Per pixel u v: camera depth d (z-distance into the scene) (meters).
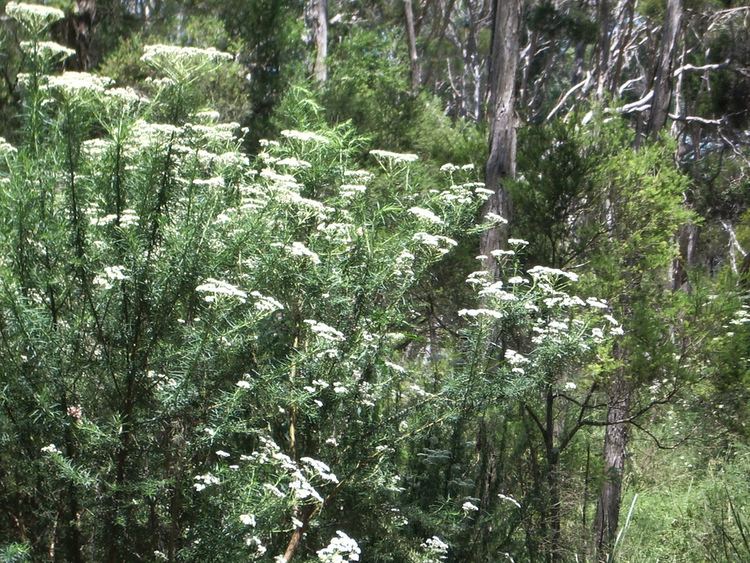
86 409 4.36
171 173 4.48
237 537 4.25
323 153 5.57
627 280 8.30
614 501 8.47
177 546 4.51
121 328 4.37
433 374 6.37
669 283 9.66
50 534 4.42
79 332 4.32
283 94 11.82
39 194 4.24
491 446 6.78
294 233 5.07
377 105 12.77
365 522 5.43
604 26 20.08
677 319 7.96
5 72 7.23
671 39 12.30
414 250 5.18
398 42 20.19
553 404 8.08
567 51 29.78
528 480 7.00
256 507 4.17
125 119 4.36
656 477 9.55
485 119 11.88
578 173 8.31
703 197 18.30
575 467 7.80
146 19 12.80
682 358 7.78
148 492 4.16
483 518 6.12
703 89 19.92
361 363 5.22
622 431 8.88
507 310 5.61
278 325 5.12
